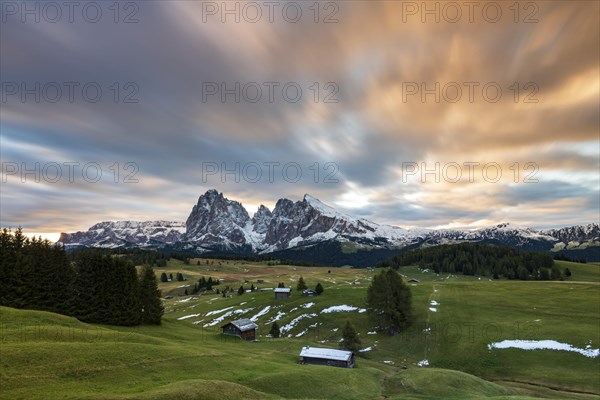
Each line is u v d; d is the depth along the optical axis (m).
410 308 115.00
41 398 37.56
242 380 53.50
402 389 65.25
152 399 39.25
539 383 73.38
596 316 103.38
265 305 155.38
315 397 53.69
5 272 75.44
